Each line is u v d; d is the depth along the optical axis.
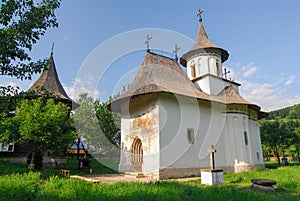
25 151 16.92
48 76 20.42
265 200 5.87
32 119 11.66
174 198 5.34
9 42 6.32
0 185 6.06
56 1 7.03
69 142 12.87
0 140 11.99
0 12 6.31
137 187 6.62
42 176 9.15
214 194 5.96
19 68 6.52
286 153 35.34
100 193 5.61
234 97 16.98
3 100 6.41
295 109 71.62
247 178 10.46
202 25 21.12
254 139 18.47
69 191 5.67
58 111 12.75
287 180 9.18
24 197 5.27
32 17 6.66
